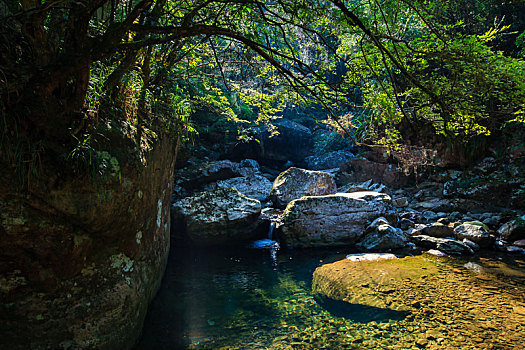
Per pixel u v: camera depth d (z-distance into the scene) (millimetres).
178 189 10391
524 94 2848
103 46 1912
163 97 4203
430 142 10719
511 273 5082
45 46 1901
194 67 4574
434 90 2842
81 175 2090
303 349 3029
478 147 10148
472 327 3383
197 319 3619
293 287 4699
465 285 4551
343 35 3115
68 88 2082
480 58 2639
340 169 13328
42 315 2043
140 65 3445
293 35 3430
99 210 2219
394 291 4344
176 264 5703
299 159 15969
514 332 3270
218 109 6484
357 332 3340
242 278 5109
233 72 5156
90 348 2244
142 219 3057
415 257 6039
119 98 2781
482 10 10047
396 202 10375
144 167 2943
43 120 1898
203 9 2875
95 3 1820
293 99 3660
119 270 2654
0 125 1739
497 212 8953
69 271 2156
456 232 7133
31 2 1720
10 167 1800
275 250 6879
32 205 1901
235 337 3236
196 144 13289
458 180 10312
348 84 3029
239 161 15266
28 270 1964
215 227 6910
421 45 3055
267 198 11055
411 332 3311
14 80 1778
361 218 7301
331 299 4219
